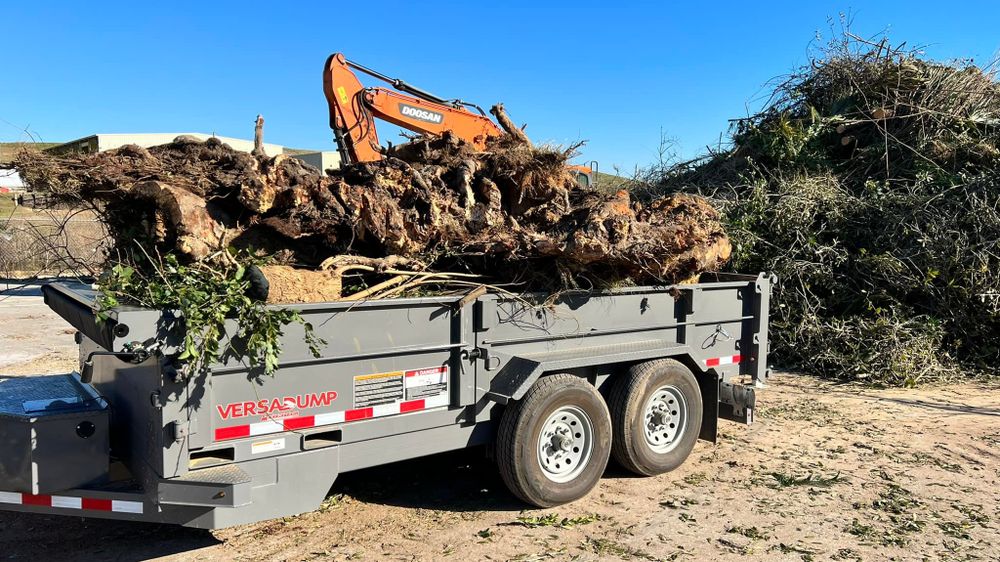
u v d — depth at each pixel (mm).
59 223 4535
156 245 4000
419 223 4664
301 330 3422
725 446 5734
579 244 4375
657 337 5082
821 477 5000
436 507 4410
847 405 7055
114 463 3562
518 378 4109
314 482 3529
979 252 8352
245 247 4250
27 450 3236
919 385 7914
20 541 3908
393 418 3801
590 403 4469
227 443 3262
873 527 4156
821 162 10820
